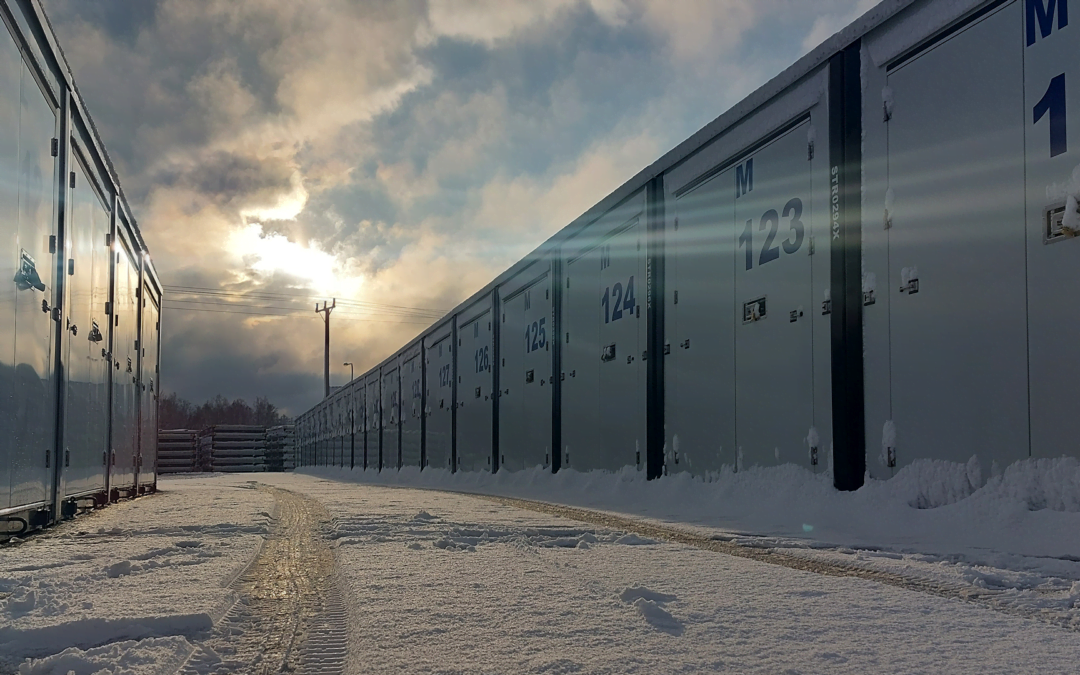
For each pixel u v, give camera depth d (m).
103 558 5.57
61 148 7.74
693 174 12.41
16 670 2.84
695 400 12.13
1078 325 6.66
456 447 25.17
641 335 13.79
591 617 3.58
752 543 6.53
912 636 3.21
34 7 6.57
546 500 12.56
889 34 8.73
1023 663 2.83
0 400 5.88
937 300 8.01
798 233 10.01
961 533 6.92
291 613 3.81
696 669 2.76
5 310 5.97
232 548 6.18
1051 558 5.56
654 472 13.07
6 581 4.54
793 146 10.20
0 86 5.82
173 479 31.84
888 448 8.48
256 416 120.69
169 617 3.49
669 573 4.84
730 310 11.38
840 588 4.29
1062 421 6.76
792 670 2.75
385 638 3.20
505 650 3.01
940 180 8.04
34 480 6.93
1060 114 6.87
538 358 18.70
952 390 7.78
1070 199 6.74
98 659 2.89
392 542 6.62
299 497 13.77
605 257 15.41
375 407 38.06
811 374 9.66
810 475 9.55
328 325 72.69
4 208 5.92
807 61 9.92
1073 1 6.80
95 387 9.79
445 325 27.08
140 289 14.40
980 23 7.68
